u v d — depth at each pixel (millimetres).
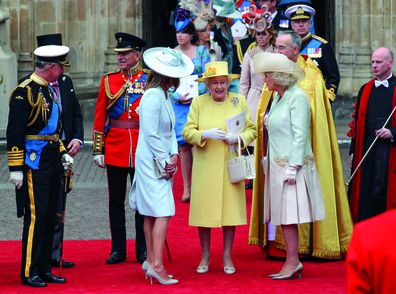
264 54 23922
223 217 23938
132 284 23047
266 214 24219
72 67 53656
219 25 40000
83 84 53719
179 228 29938
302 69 23797
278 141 23719
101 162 25734
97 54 53906
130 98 25562
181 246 27547
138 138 23906
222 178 23984
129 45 25562
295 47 25031
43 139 23094
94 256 26453
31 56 51594
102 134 25781
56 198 23406
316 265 25344
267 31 32688
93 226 30359
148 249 23375
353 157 27156
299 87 24062
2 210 32594
